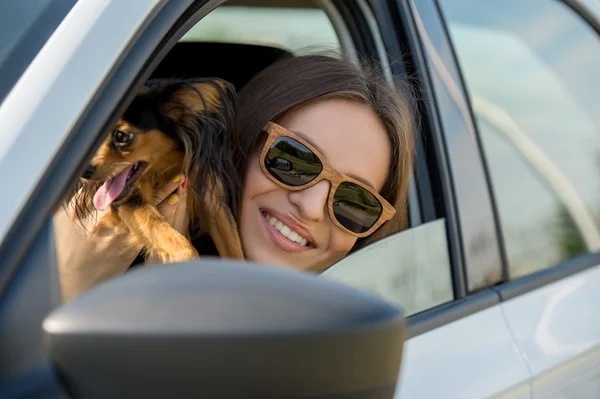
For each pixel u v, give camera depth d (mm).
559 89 2711
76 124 1279
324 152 2104
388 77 2146
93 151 1293
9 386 1122
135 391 993
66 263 1556
